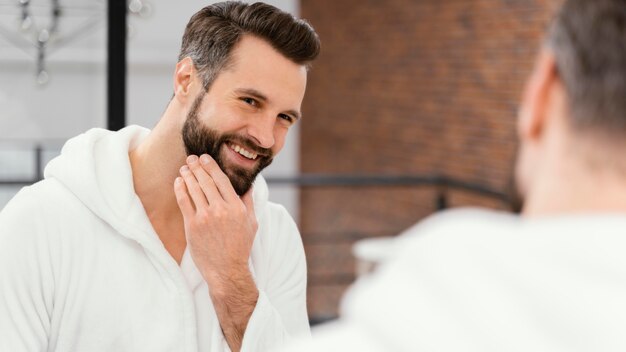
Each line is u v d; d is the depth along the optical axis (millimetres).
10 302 1289
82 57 2086
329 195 8148
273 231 1568
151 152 1400
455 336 417
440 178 4652
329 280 7504
